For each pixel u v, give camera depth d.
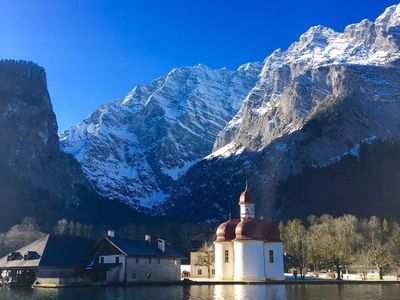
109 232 139.88
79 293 94.12
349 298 79.81
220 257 148.12
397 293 90.69
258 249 139.00
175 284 125.88
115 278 129.12
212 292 95.44
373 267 186.25
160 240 148.00
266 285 121.44
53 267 126.69
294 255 191.25
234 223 152.12
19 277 127.56
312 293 91.25
